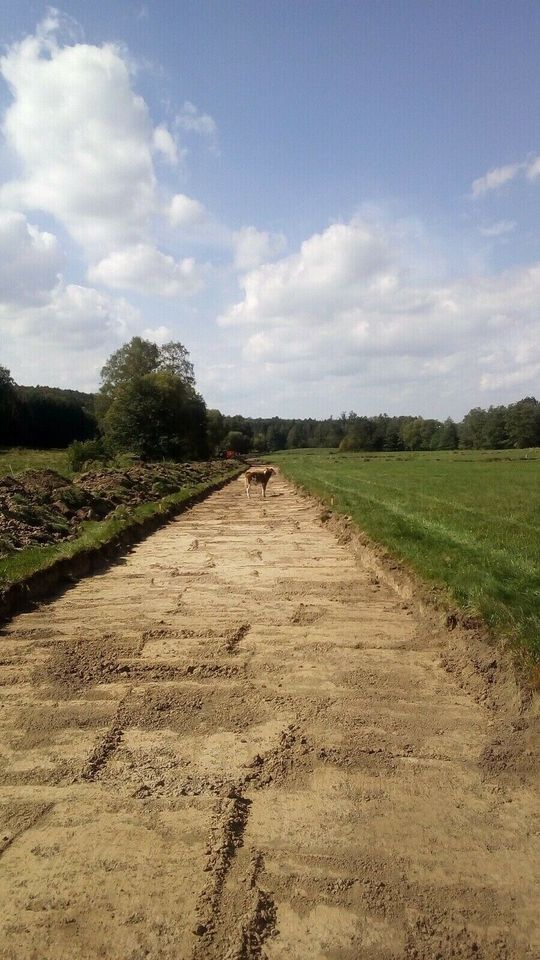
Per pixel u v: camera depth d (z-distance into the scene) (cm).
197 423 7600
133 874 341
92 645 719
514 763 456
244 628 780
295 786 431
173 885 332
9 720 534
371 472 4534
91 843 369
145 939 298
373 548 1202
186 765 458
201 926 304
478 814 398
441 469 4994
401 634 756
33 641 738
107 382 7788
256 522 1919
